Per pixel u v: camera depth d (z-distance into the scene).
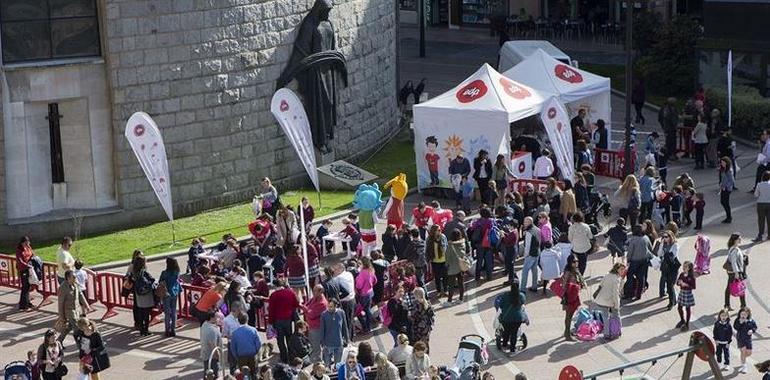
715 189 61.22
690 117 66.31
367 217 52.09
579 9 97.56
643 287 48.50
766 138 59.44
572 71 64.56
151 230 57.69
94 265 53.00
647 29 82.62
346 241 52.41
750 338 42.31
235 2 59.03
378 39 69.00
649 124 73.94
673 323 46.38
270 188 55.00
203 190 59.59
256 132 60.81
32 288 48.69
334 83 63.78
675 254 47.56
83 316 44.94
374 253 47.25
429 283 50.09
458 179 58.62
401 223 53.47
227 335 42.28
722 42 73.25
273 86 61.16
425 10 102.62
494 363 43.31
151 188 58.34
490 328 46.28
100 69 57.03
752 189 61.31
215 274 48.25
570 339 45.06
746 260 46.84
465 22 102.50
